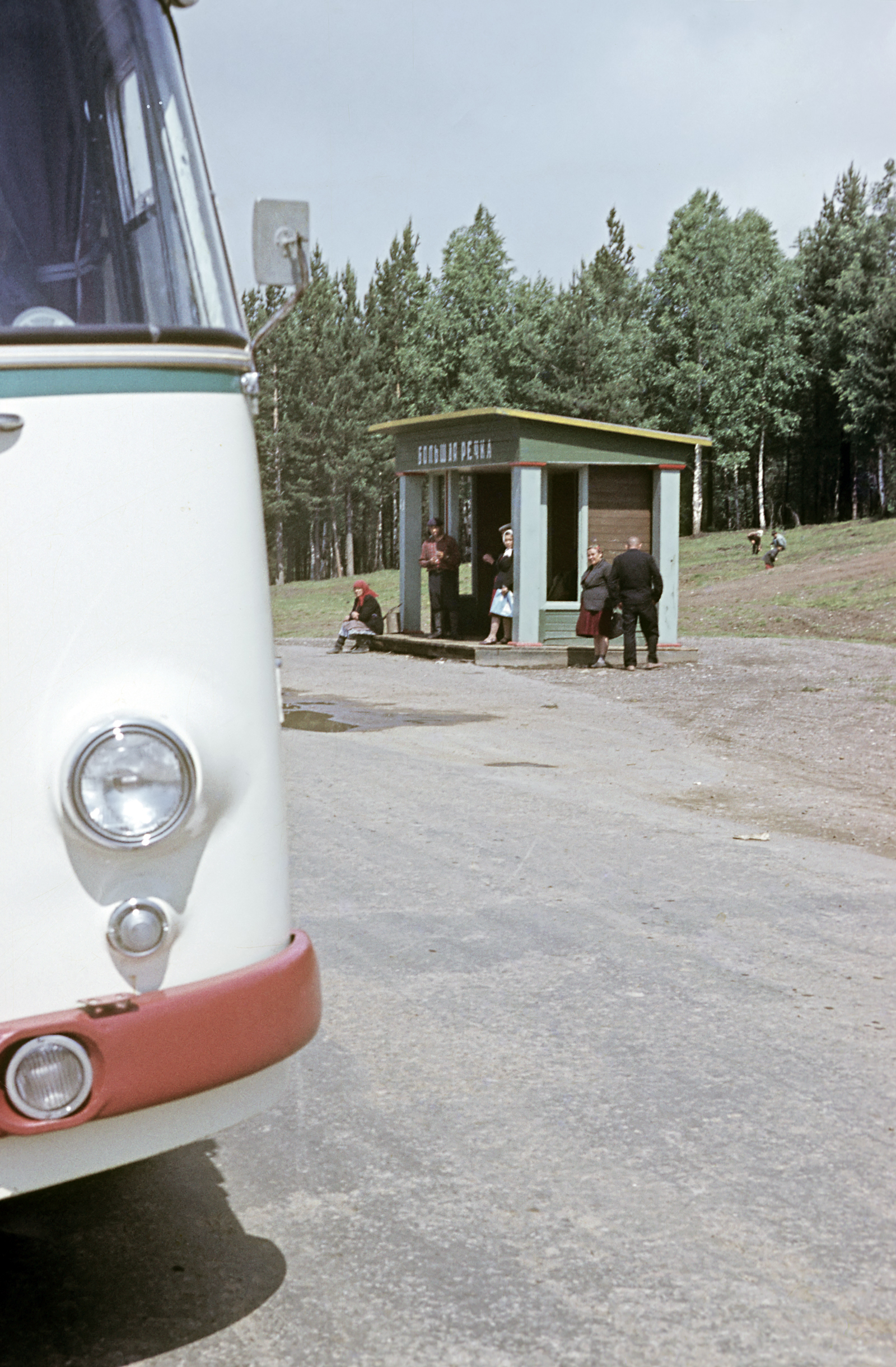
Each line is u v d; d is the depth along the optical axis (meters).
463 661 20.94
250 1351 2.95
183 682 2.75
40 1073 2.53
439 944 6.04
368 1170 3.86
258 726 2.87
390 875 7.31
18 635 2.61
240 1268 3.32
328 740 12.66
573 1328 3.04
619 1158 3.92
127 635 2.70
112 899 2.67
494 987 5.44
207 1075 2.67
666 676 18.47
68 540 2.65
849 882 7.27
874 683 17.28
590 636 19.86
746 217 80.44
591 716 14.51
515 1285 3.22
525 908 6.65
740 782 10.54
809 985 5.51
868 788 10.37
